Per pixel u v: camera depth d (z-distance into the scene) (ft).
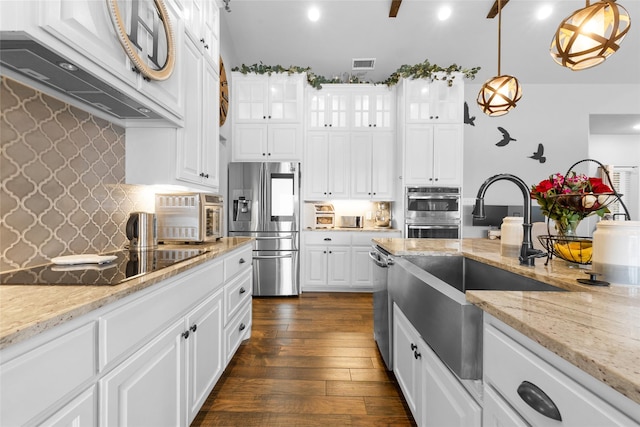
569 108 15.43
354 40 13.32
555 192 4.31
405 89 13.03
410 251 6.20
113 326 2.88
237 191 12.75
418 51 13.82
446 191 12.91
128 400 3.09
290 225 12.85
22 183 3.88
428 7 11.93
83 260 4.20
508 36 13.07
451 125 13.06
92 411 2.65
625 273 3.05
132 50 3.93
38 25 2.77
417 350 4.59
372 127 13.92
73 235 4.71
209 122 7.11
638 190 19.49
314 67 14.58
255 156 13.51
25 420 2.02
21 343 2.00
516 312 2.32
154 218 6.19
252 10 12.07
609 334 1.89
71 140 4.62
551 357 1.94
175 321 4.19
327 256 13.39
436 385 3.85
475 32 12.94
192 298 4.65
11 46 2.91
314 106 14.02
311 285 13.42
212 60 7.30
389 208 14.82
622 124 17.21
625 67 14.34
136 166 5.87
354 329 9.18
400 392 6.06
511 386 2.34
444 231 12.93
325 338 8.52
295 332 8.93
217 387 6.19
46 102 4.18
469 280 5.93
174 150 5.84
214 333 5.57
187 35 5.94
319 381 6.41
